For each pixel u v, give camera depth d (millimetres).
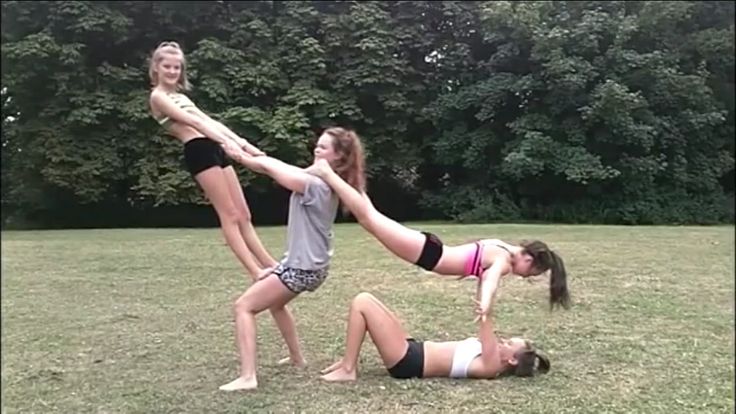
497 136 20016
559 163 18750
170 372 3994
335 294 6242
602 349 4426
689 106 19781
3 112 19094
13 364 4176
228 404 3389
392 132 19906
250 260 3779
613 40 19172
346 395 3492
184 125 3770
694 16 20578
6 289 6664
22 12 17703
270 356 4301
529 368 3814
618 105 18156
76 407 3412
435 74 20609
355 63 19266
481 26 20141
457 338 4691
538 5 19047
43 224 19172
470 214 19578
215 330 5027
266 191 19125
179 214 19562
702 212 19859
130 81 18266
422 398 3443
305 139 18234
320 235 3648
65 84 17562
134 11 18516
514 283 6664
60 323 5273
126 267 8023
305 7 19516
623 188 19672
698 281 6863
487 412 3258
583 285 6602
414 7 20156
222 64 18438
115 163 17938
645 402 3422
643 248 9445
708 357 4262
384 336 3727
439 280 6914
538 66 19438
